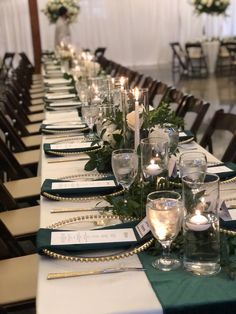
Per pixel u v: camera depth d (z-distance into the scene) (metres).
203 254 1.33
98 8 14.46
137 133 1.95
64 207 1.92
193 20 15.03
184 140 2.87
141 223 1.58
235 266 1.36
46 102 4.81
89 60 5.92
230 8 14.94
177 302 1.22
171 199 1.39
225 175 2.13
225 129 3.13
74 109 4.32
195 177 1.60
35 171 4.04
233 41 12.89
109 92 3.01
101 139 2.43
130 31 14.90
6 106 4.83
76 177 2.30
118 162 1.76
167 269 1.38
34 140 4.62
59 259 1.48
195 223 1.32
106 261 1.46
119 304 1.23
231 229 1.58
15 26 13.71
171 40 15.18
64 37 9.43
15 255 2.35
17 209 2.83
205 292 1.25
